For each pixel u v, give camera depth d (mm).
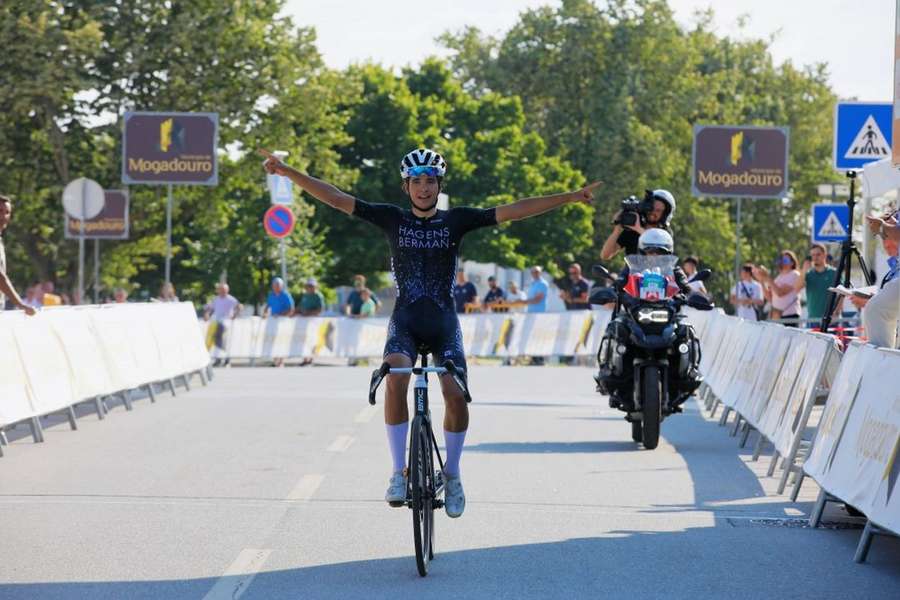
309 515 18828
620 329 27000
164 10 87375
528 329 62312
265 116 91688
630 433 29781
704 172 60344
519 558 16219
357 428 29688
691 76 153625
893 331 21641
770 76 171875
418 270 16312
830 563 16266
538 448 26781
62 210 88938
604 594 14414
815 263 41094
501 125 147875
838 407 18953
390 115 136250
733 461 25453
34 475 22438
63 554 16156
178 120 63750
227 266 99250
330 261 113438
